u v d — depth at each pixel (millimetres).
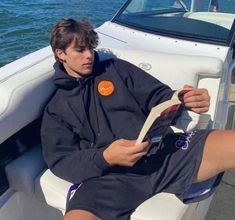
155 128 1921
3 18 9648
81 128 2070
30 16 9797
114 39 2818
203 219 2322
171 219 1819
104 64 2168
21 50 8219
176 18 2994
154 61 2459
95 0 10156
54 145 2043
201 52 2701
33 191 2094
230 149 1921
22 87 2035
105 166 1925
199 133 2070
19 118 2000
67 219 1810
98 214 1816
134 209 1872
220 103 2508
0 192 2064
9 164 2102
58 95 2109
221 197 2715
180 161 1986
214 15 2977
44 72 2199
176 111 2002
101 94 2115
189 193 1971
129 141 1888
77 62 2043
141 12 3080
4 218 2043
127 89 2162
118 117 2115
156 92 2164
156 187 1952
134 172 1979
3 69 2186
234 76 3141
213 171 1972
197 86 2443
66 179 2018
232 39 2783
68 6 10125
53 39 2074
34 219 2229
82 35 2012
